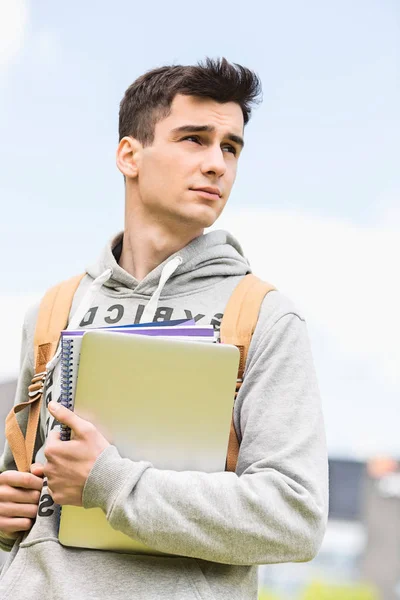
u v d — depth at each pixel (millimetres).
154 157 2441
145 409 2152
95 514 2180
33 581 2207
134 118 2529
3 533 2377
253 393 2271
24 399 2572
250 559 2105
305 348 2340
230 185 2471
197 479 2102
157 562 2166
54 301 2551
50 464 2131
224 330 2342
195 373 2160
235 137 2441
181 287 2455
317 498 2156
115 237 2625
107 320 2451
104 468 2078
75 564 2178
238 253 2600
